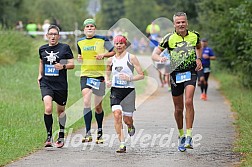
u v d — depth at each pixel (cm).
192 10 5847
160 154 1816
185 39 1861
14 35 4741
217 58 4384
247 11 3256
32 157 1775
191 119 1838
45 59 1958
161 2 12256
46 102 1934
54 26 1970
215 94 3834
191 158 1745
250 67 3688
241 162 1669
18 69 4169
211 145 1969
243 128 2250
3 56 4341
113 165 1648
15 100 2998
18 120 2412
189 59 1852
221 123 2500
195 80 1858
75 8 8175
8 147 1889
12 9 7319
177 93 1878
